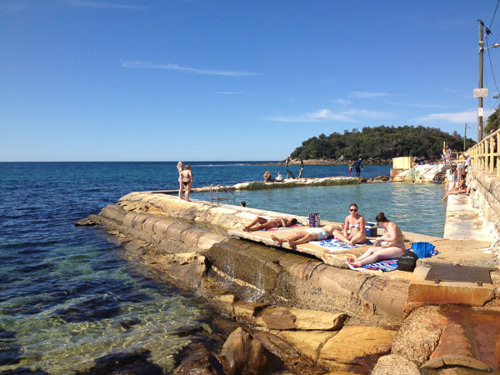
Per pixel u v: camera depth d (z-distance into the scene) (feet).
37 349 21.12
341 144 580.71
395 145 475.72
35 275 34.88
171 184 159.84
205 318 25.39
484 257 23.66
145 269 37.06
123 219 56.24
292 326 21.72
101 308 27.14
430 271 20.29
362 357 17.30
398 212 57.36
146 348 21.11
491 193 32.30
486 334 14.55
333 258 25.03
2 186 146.82
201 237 39.45
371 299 20.89
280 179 110.63
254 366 17.71
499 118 165.99
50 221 64.34
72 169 417.49
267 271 27.81
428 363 13.33
